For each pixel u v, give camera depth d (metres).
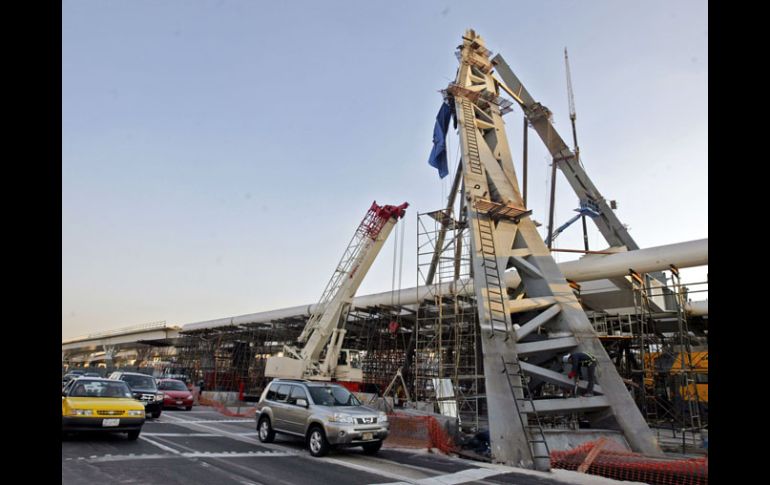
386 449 13.58
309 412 12.31
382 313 31.86
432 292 24.73
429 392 24.45
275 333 39.75
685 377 19.81
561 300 16.34
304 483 8.80
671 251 20.95
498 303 15.26
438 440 13.48
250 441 13.88
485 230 16.73
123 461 9.93
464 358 23.08
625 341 23.66
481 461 12.35
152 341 63.41
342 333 27.34
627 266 22.05
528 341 17.31
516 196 18.45
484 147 19.19
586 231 30.95
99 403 12.26
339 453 12.49
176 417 20.47
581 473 10.95
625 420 14.13
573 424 16.64
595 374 15.05
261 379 38.78
